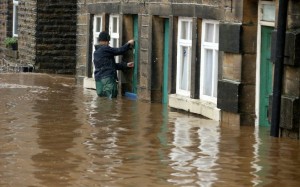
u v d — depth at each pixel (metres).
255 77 34.22
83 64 52.91
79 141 29.89
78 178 23.80
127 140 30.23
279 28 30.73
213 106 36.50
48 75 60.59
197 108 37.78
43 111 38.22
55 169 25.00
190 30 39.81
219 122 35.47
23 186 22.86
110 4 48.19
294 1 30.61
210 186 22.98
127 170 24.92
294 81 30.67
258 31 34.00
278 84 30.97
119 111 39.00
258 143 29.77
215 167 25.45
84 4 52.81
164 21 43.34
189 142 29.92
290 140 30.45
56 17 63.19
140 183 23.23
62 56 63.50
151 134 31.75
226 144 29.53
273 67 32.34
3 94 45.47
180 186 22.92
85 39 52.59
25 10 65.69
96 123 34.56
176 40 40.94
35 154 27.34
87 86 50.94
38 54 63.19
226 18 35.12
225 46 35.06
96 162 26.09
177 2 40.31
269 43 33.59
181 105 39.38
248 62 34.16
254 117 34.28
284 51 30.88
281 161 26.47
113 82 45.47
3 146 28.75
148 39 43.66
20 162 25.98
